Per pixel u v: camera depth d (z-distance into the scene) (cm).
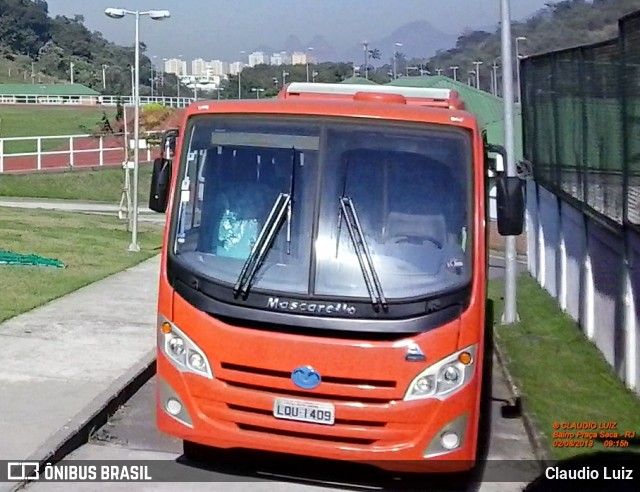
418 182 662
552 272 1623
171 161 709
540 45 4681
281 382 630
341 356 621
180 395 653
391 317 624
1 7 14188
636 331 954
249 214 664
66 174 4038
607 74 1086
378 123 675
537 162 1725
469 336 632
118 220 2812
